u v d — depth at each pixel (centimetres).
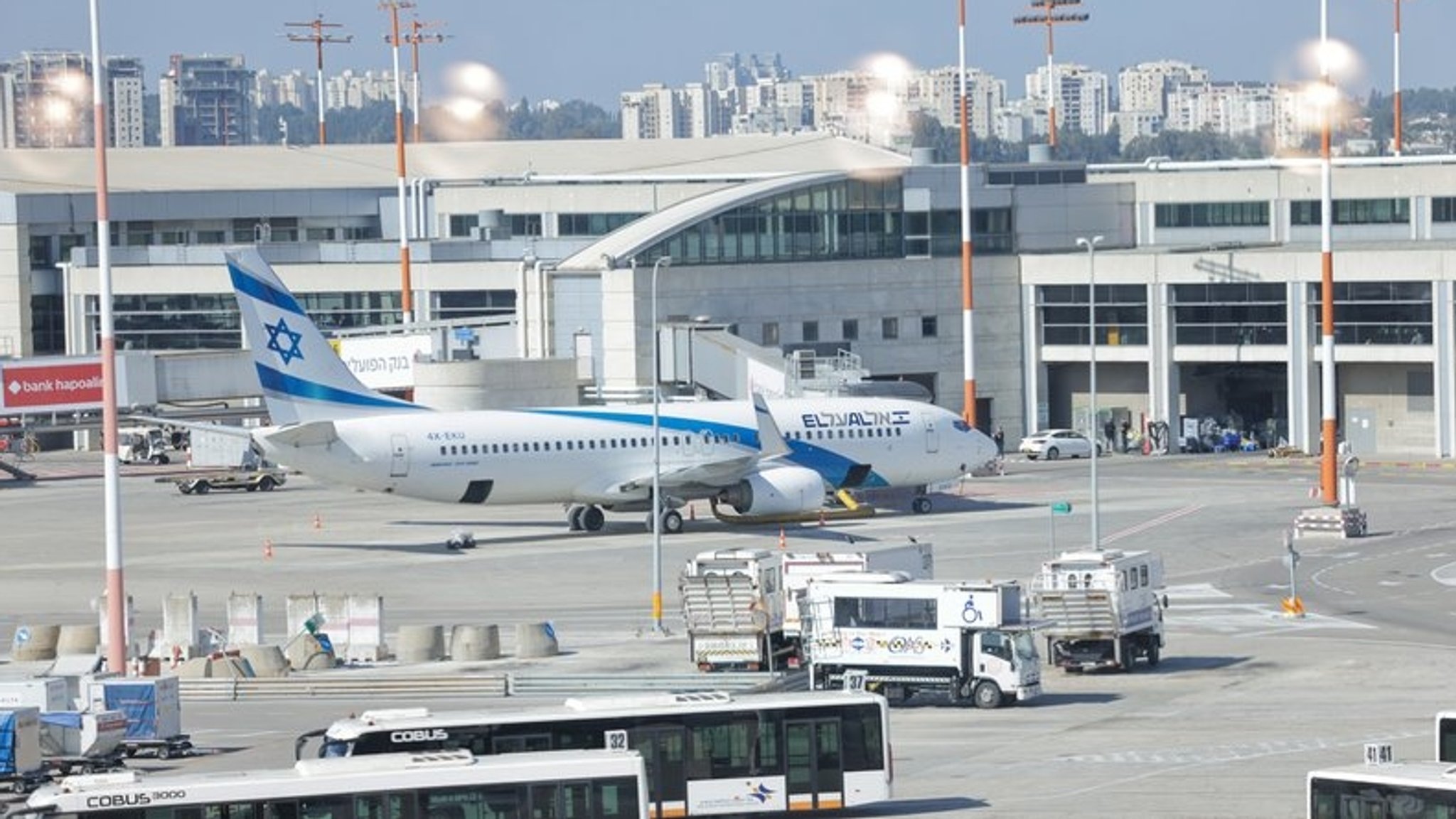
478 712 18462
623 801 16225
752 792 18238
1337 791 15325
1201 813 18062
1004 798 18812
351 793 15938
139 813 15725
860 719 18388
